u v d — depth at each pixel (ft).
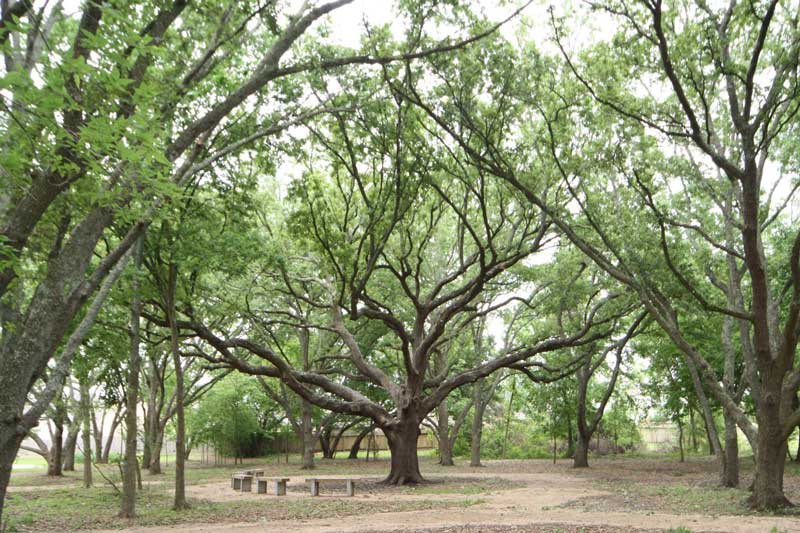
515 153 66.69
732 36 48.91
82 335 30.89
